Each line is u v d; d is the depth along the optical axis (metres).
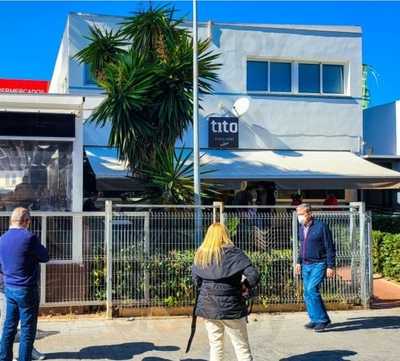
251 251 9.99
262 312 9.98
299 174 16.58
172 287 9.69
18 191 9.95
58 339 8.08
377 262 13.82
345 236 10.42
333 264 8.77
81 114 10.16
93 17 18.30
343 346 7.89
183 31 13.71
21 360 6.51
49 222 9.38
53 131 10.05
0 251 6.57
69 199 10.09
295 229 10.16
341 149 20.47
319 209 11.48
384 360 7.23
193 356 7.30
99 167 15.46
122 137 12.41
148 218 9.61
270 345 7.93
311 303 8.77
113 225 9.48
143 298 9.59
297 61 20.33
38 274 6.76
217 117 19.14
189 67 12.62
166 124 12.51
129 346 7.75
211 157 18.09
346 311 10.17
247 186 16.55
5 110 9.89
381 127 22.36
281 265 10.09
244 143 19.50
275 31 20.00
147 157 12.61
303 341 8.15
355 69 20.72
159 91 12.54
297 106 20.11
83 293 9.48
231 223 9.84
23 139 9.96
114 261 9.48
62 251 9.43
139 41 13.43
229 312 5.98
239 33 19.62
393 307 10.52
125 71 12.48
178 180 11.52
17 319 6.59
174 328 8.78
